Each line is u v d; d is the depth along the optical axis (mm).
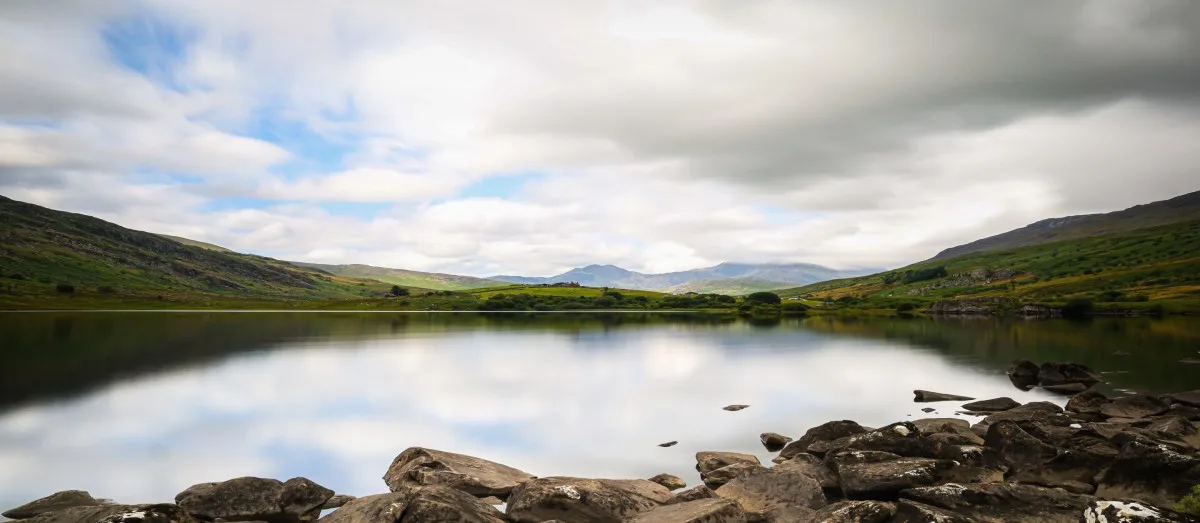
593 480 25375
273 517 24562
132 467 33219
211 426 43188
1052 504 21156
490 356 89125
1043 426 31938
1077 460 25625
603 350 97750
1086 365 71500
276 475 31953
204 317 185875
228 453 36188
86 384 59688
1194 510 18344
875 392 56750
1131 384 57875
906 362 80250
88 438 39469
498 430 42188
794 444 34562
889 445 28891
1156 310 179625
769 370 73000
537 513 22844
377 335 127250
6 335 103562
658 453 36000
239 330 134000
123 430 41812
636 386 61094
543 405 51188
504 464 33719
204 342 104375
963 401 51406
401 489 24500
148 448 37219
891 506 21078
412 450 31594
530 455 35688
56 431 41219
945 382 62812
